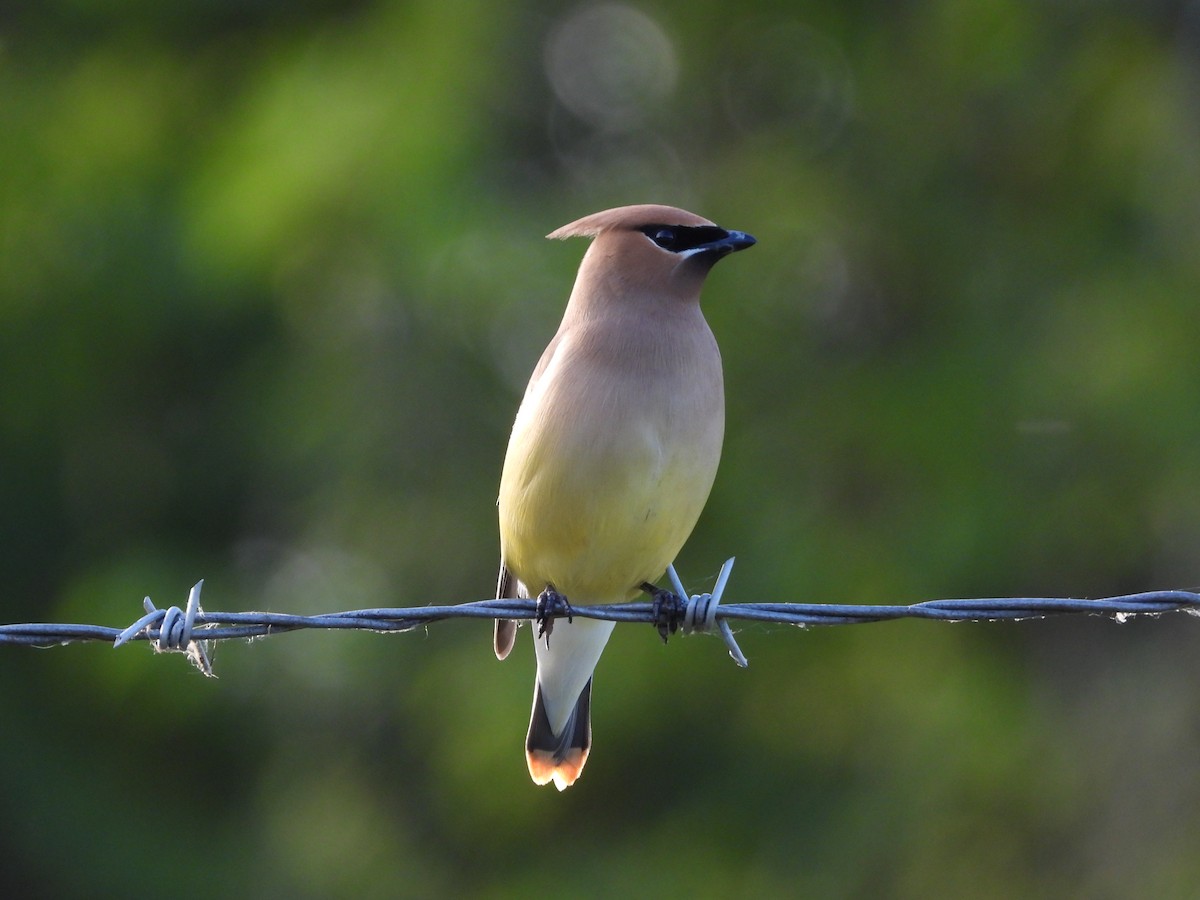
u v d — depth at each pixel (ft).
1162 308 44.39
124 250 50.62
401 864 51.06
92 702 56.90
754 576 44.21
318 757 53.67
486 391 48.93
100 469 58.39
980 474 44.52
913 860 43.91
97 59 52.16
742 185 48.29
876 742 44.75
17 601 58.90
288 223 44.91
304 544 53.72
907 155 47.83
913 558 43.86
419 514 49.21
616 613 24.23
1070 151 47.11
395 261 44.57
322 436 49.75
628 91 51.60
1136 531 43.83
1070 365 44.73
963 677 44.27
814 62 49.93
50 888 55.83
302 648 52.21
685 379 24.97
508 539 26.08
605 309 25.58
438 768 46.52
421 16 47.03
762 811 45.68
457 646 47.96
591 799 46.57
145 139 50.98
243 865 55.57
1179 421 43.21
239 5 51.70
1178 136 45.68
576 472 24.58
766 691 44.73
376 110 45.42
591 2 50.42
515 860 47.70
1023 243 46.93
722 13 50.16
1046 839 43.55
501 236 45.27
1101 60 46.96
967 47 47.32
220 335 55.11
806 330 47.57
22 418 55.83
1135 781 43.11
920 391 45.78
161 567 55.42
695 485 25.14
